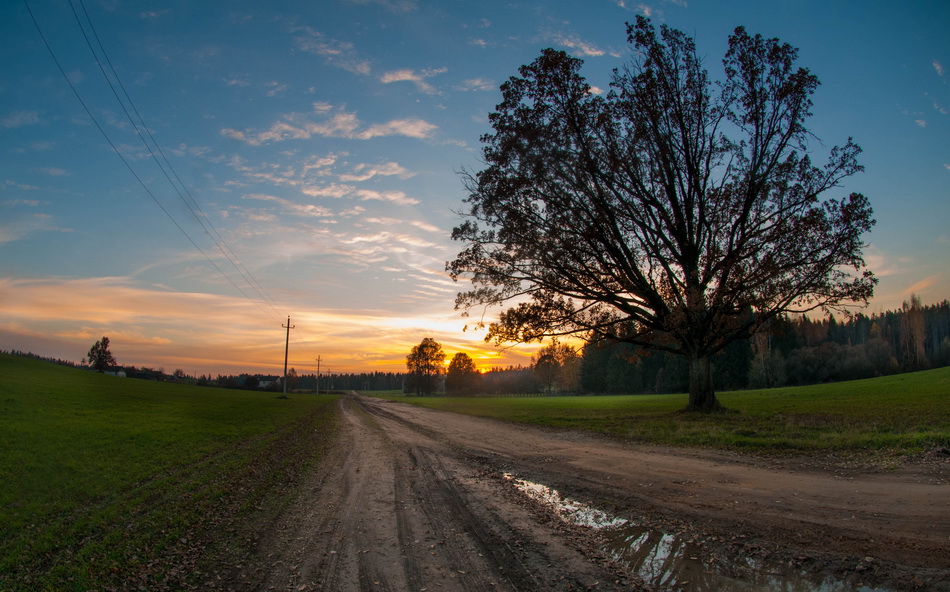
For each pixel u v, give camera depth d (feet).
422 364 393.09
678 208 79.87
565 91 81.25
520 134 80.43
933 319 327.06
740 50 77.46
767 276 72.28
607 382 323.98
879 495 26.81
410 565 20.04
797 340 266.36
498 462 45.62
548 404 171.32
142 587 17.88
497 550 21.77
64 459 41.14
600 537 23.45
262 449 55.47
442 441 63.52
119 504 29.09
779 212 75.46
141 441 55.06
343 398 300.81
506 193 81.66
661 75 80.02
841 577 17.87
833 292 71.82
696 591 17.33
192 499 30.81
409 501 30.91
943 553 18.67
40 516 26.12
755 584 17.76
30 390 104.63
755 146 77.51
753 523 23.93
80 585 17.81
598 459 44.39
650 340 88.38
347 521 26.48
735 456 41.55
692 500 28.76
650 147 79.82
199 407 118.93
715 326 80.12
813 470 34.50
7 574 18.66
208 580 18.62
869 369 252.62
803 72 74.18
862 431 48.11
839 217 70.54
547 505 29.81
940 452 34.91
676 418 73.87
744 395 157.99
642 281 81.82
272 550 21.93
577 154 78.69
